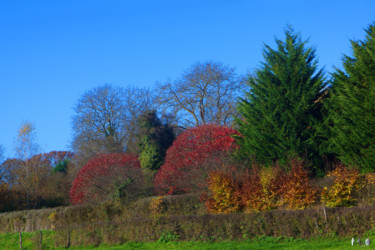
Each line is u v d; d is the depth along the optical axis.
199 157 27.41
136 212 25.33
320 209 16.94
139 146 34.53
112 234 21.42
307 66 25.56
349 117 21.78
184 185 27.38
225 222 18.58
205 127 29.50
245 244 17.36
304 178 20.70
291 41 26.17
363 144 20.88
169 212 24.34
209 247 17.23
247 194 21.62
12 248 23.80
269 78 26.52
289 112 24.61
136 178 30.72
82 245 21.80
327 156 23.89
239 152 26.28
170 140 36.78
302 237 16.72
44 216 28.34
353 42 22.80
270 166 24.06
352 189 19.25
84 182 32.50
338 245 15.15
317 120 24.17
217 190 22.47
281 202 20.92
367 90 21.09
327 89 25.05
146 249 18.84
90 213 26.89
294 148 23.77
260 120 26.19
